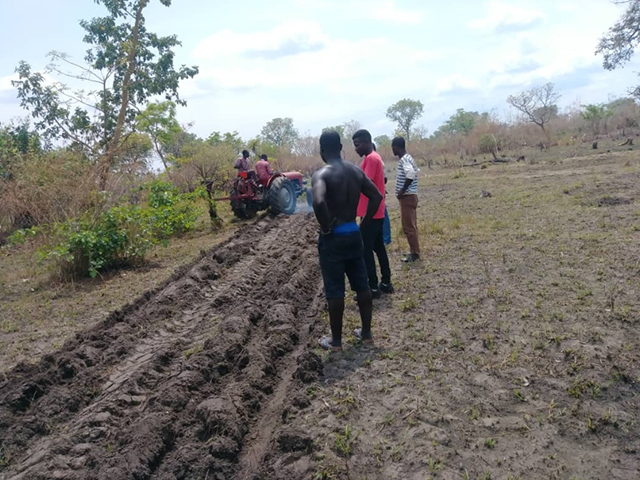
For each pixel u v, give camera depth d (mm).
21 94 16375
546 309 5543
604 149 25188
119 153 11625
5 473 3703
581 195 12031
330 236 4848
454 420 3756
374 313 5934
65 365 5098
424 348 4930
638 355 4457
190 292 7398
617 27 26125
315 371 4602
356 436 3633
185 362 4965
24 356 5730
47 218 9969
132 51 17297
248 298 7102
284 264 8625
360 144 6414
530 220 9938
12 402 4512
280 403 4316
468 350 4816
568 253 7457
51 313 7141
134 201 12883
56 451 3854
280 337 5418
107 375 5074
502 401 3975
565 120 35906
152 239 10047
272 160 23969
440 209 12336
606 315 5262
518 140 32531
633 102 34156
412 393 4152
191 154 19156
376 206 5195
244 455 3707
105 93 17266
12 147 15430
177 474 3506
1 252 11867
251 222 13312
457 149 33625
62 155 11359
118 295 7730
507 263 7262
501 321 5352
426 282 6805
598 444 3438
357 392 4246
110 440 3988
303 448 3604
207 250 10141
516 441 3504
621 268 6590
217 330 5953
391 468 3328
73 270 8844
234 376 4816
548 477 3150
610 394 3959
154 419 3990
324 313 6086
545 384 4156
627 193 11750
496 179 17766
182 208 12906
